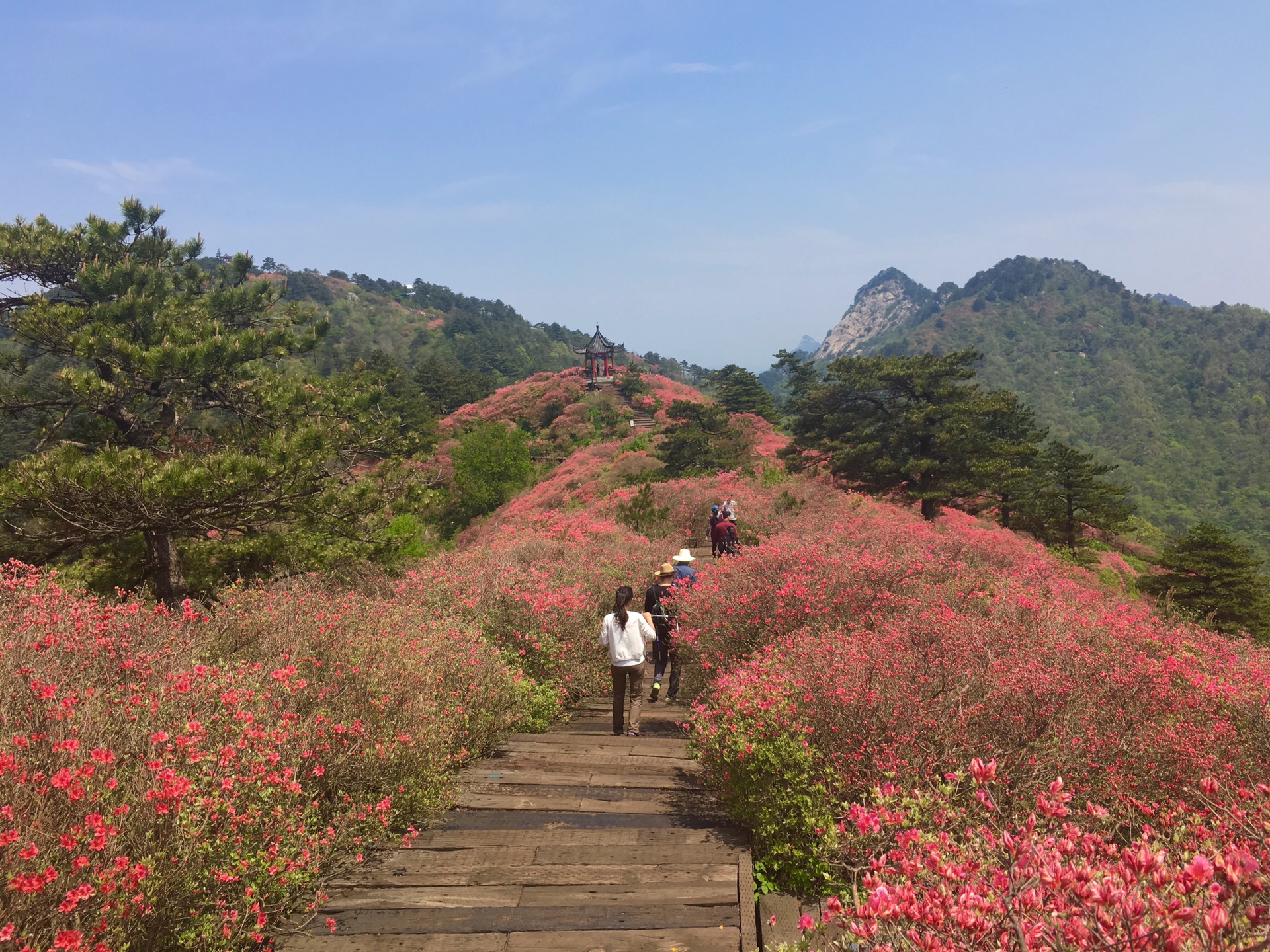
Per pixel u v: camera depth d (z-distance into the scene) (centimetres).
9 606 498
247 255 1584
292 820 386
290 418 1435
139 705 390
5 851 279
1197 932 189
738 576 885
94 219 1435
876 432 3494
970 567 1077
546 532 2214
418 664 603
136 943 312
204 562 1450
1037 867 234
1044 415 19700
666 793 559
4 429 1339
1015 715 440
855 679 484
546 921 382
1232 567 2686
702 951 358
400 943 364
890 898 217
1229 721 501
